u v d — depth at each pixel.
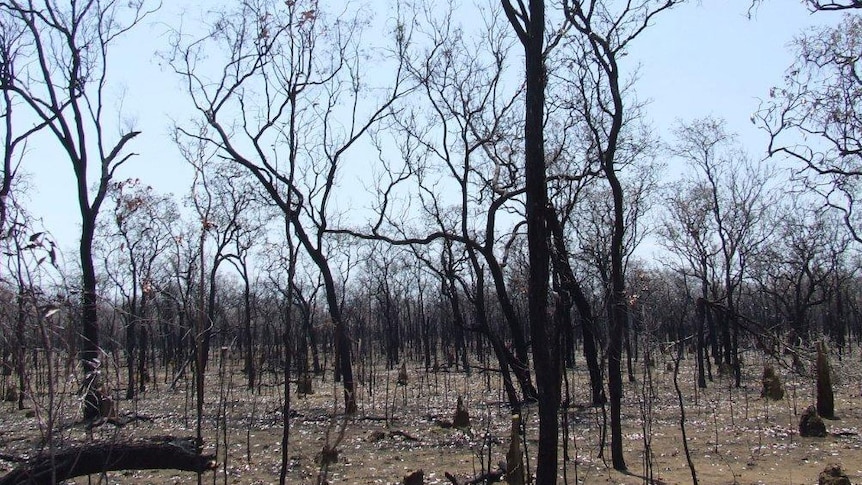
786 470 14.40
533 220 9.30
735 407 24.39
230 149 20.22
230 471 14.62
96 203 19.91
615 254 14.44
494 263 20.36
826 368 21.06
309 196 22.44
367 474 14.20
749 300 55.34
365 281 62.94
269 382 36.00
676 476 13.88
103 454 7.89
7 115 19.09
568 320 20.48
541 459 9.02
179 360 29.83
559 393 13.07
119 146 20.56
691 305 47.59
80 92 20.36
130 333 17.91
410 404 27.03
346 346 21.97
